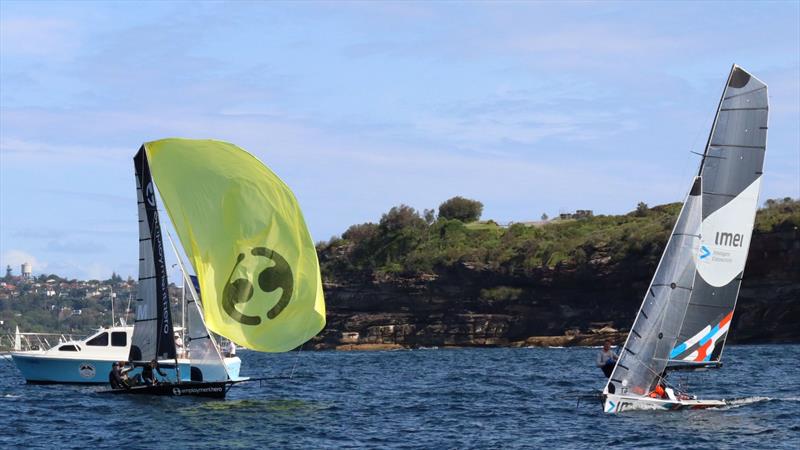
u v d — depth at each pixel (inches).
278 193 5639.8
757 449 3978.8
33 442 4318.4
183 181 5634.8
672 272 4739.2
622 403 4936.0
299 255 5659.5
